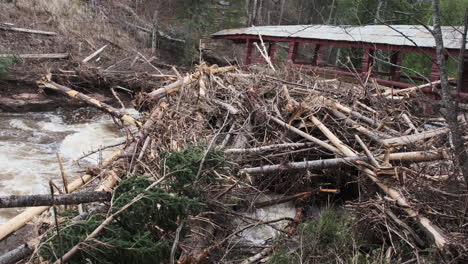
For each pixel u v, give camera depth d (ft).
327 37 38.01
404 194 12.80
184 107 20.52
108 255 8.88
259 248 13.66
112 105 39.86
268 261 11.70
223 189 14.12
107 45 53.16
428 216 11.96
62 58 46.65
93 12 65.41
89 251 8.67
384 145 15.34
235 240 13.80
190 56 71.31
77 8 60.80
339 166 16.12
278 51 80.23
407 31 31.58
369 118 19.06
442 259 10.73
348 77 35.17
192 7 80.33
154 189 10.46
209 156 12.64
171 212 10.32
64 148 27.17
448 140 15.66
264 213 16.66
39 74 38.40
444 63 11.21
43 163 23.70
